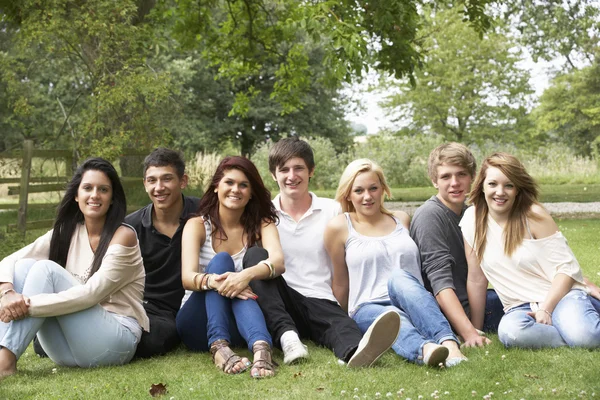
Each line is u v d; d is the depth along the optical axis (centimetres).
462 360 370
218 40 1719
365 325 423
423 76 3528
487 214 434
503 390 322
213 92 3631
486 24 1509
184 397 332
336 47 1110
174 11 1622
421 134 3222
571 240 938
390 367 377
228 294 398
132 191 1406
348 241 450
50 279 385
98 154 1323
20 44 1416
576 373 340
